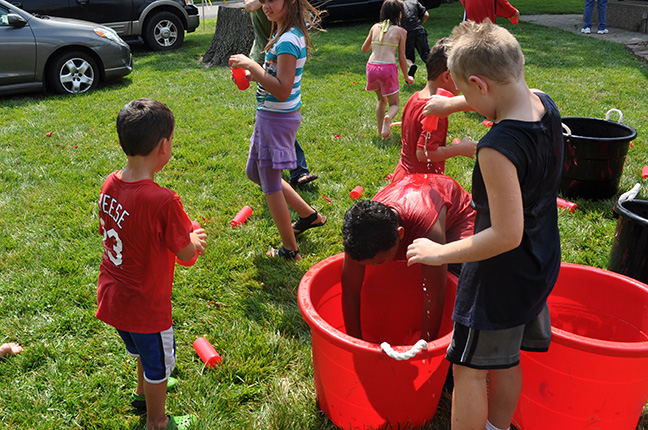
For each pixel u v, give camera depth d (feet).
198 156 17.48
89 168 16.85
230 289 10.85
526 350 6.66
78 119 22.07
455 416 6.63
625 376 6.43
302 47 10.38
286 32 10.16
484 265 5.95
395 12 18.42
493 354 6.15
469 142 9.71
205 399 8.14
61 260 11.66
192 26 39.01
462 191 8.77
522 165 5.39
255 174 11.56
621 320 7.84
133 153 6.59
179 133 20.01
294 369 8.82
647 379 6.55
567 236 12.53
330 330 6.79
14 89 25.64
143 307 6.88
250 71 9.88
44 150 18.52
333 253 12.13
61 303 10.31
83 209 14.12
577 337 6.47
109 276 6.97
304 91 26.07
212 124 21.07
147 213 6.53
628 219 9.48
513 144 5.35
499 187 5.37
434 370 6.97
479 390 6.46
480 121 20.74
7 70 25.17
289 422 7.70
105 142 19.36
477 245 5.60
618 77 27.86
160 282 6.91
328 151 17.93
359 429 7.43
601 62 31.78
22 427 7.70
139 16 36.29
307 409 7.92
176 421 7.63
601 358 6.34
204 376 8.59
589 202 14.29
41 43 25.63
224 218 13.56
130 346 7.48
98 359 8.96
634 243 9.46
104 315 7.08
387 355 6.44
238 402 8.18
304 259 11.83
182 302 10.39
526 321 6.08
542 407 7.11
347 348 6.61
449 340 6.72
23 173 16.42
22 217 13.62
